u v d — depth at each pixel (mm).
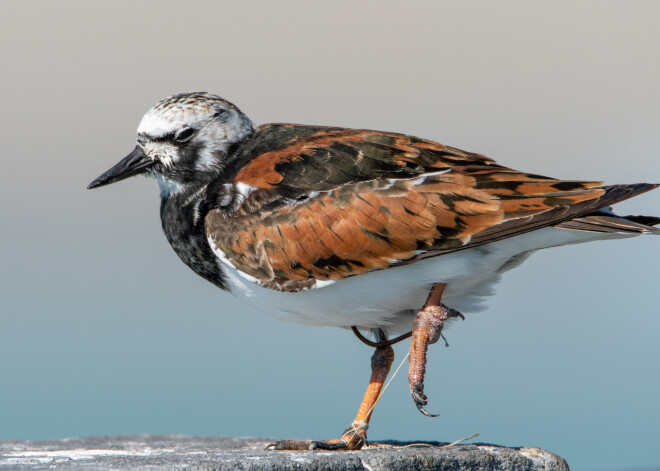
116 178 12430
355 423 12008
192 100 12281
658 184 11039
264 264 11508
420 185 11133
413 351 11172
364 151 11516
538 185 11078
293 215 11359
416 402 11094
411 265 11188
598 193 10898
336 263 11234
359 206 11141
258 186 11648
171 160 12188
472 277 11352
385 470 10844
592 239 11070
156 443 13953
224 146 12227
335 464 10656
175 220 12320
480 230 10922
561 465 11656
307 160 11586
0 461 10977
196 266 12344
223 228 11711
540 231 11062
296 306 11750
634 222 10805
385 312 11633
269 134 12438
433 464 11086
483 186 11086
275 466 10445
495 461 11359
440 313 11195
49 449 13148
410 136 11984
